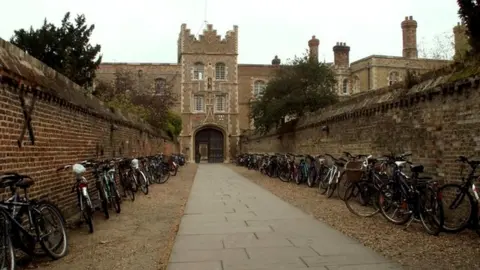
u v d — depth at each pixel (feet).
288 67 71.56
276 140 83.15
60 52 55.31
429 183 22.18
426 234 21.49
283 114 68.85
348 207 28.43
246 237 21.57
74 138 27.91
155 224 25.67
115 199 29.40
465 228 20.66
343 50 139.54
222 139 141.69
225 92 139.33
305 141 60.29
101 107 35.78
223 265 16.60
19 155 19.54
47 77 23.73
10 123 18.67
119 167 35.50
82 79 57.06
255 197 38.40
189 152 137.08
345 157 42.45
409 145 29.66
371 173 28.58
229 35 140.46
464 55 24.86
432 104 26.63
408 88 30.07
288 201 35.22
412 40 129.59
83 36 58.23
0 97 17.76
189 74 138.10
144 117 76.84
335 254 18.02
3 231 15.10
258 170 79.25
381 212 25.48
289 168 52.49
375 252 18.29
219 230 23.41
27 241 16.47
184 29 138.51
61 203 25.04
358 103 40.32
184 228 24.06
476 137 22.29
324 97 66.64
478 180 20.93
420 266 16.15
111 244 20.53
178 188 47.03
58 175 24.67
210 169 90.68
